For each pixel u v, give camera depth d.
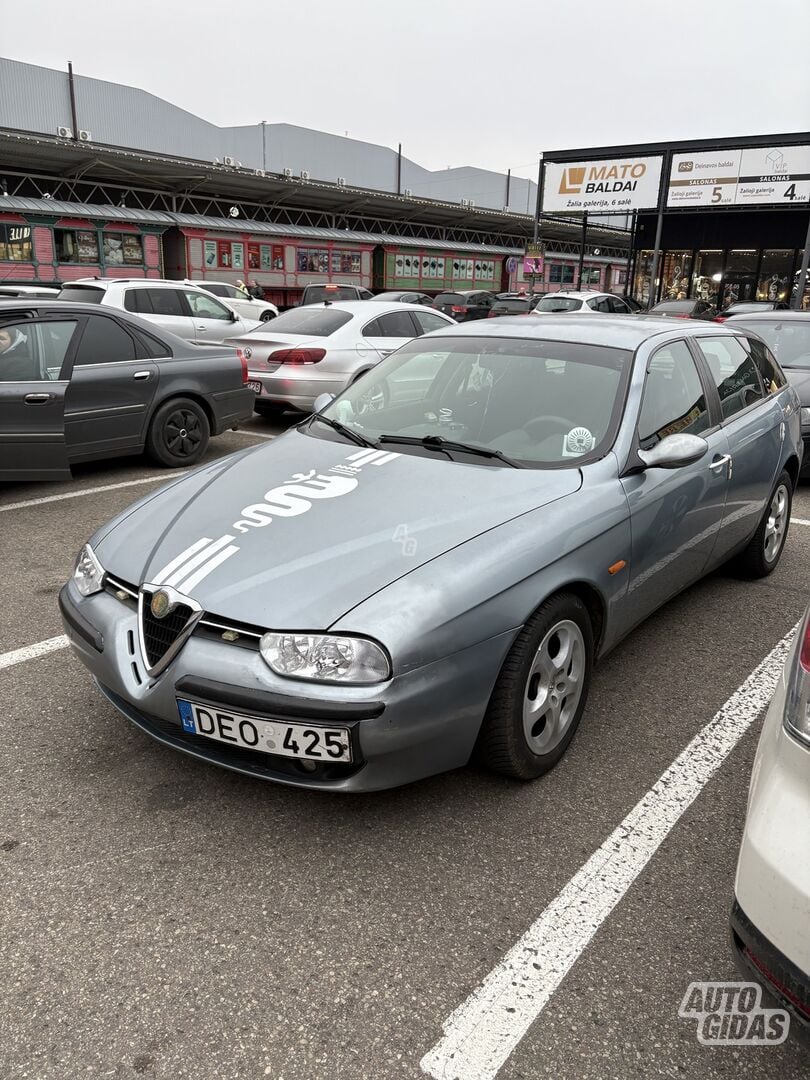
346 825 2.46
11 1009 1.82
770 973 1.45
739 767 2.81
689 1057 1.74
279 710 2.13
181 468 7.03
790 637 3.85
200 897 2.16
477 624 2.28
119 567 2.59
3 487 6.34
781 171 21.64
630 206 24.19
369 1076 1.67
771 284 27.94
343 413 3.56
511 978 1.92
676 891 2.22
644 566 3.06
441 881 2.24
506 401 3.27
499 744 2.46
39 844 2.35
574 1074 1.69
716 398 3.81
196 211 30.88
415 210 36.19
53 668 3.41
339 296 19.39
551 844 2.39
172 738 2.42
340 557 2.37
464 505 2.63
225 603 2.27
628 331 3.59
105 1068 1.68
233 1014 1.81
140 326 6.61
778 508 4.57
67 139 24.75
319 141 84.44
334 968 1.94
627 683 3.38
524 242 44.62
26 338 5.82
